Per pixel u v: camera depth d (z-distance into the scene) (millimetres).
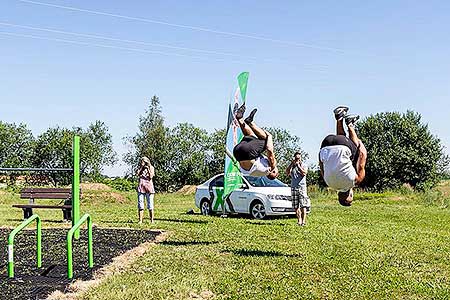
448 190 39938
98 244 11656
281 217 19609
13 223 16641
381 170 47469
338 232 14258
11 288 7523
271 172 9906
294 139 48344
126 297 7086
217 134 52719
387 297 7438
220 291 7512
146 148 53562
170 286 7637
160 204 28984
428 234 14336
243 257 10031
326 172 8891
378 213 21875
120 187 51219
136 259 9820
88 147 53375
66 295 7148
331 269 9109
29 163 50781
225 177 13961
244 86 11383
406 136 48000
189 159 52531
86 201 27594
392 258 10367
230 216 19828
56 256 10086
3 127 49906
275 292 7473
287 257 10125
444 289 7953
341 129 9031
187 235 13203
